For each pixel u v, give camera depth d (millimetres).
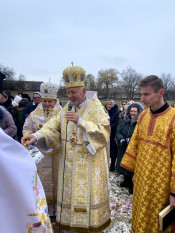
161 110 1837
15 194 827
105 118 2154
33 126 2922
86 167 2121
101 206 2150
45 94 2809
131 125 3865
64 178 2168
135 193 2004
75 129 2150
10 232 835
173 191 1683
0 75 1814
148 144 1874
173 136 1724
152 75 1840
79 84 2121
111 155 4859
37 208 923
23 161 855
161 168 1787
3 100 4871
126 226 2814
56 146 2277
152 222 1847
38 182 1010
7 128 3344
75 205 2111
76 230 2121
